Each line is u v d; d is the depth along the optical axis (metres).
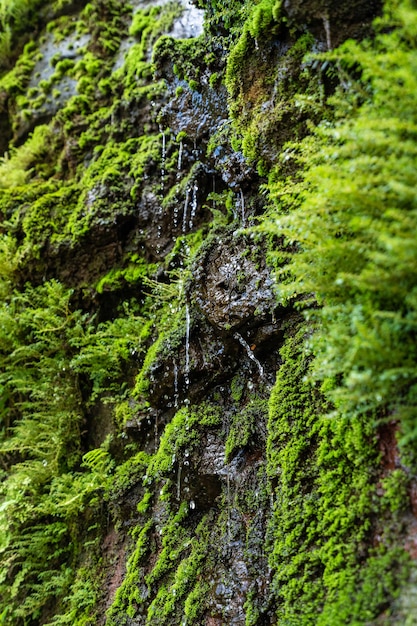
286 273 2.02
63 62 4.01
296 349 1.94
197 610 1.94
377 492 1.45
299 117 1.98
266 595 1.72
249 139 2.18
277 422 1.87
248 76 2.20
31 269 3.40
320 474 1.66
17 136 4.10
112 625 2.30
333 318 1.51
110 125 3.45
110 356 2.95
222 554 1.97
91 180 3.31
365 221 1.25
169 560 2.25
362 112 1.46
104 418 3.02
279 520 1.74
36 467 2.93
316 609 1.49
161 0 3.69
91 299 3.26
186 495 2.27
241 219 2.36
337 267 1.45
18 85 4.18
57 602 2.72
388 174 1.22
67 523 2.87
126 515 2.59
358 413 1.45
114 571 2.52
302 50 1.94
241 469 2.04
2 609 2.84
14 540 2.88
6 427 3.37
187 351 2.42
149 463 2.57
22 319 3.25
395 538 1.37
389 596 1.30
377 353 1.26
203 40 2.74
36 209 3.39
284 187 1.92
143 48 3.48
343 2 1.74
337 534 1.52
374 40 1.69
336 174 1.39
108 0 3.95
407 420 1.31
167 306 2.83
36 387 3.17
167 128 3.05
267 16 2.00
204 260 2.35
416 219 1.17
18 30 4.45
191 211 2.88
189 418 2.33
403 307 1.29
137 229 3.12
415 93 1.19
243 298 2.14
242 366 2.26
